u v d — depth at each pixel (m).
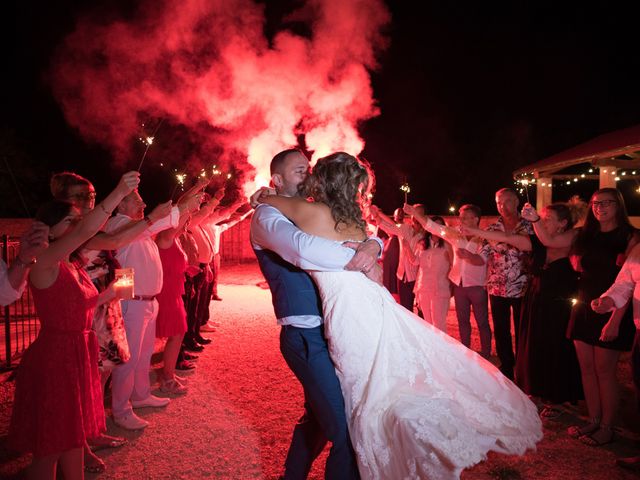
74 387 2.63
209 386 4.96
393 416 2.21
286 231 2.42
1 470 3.33
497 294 4.80
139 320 3.97
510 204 4.68
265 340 6.75
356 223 2.46
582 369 3.82
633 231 3.62
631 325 3.58
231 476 3.27
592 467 3.37
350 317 2.34
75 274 2.76
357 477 2.40
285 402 4.53
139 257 3.98
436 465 2.11
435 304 5.79
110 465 3.41
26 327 7.69
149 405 4.40
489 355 5.36
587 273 3.72
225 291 11.15
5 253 5.76
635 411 4.32
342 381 2.39
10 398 4.56
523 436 2.39
